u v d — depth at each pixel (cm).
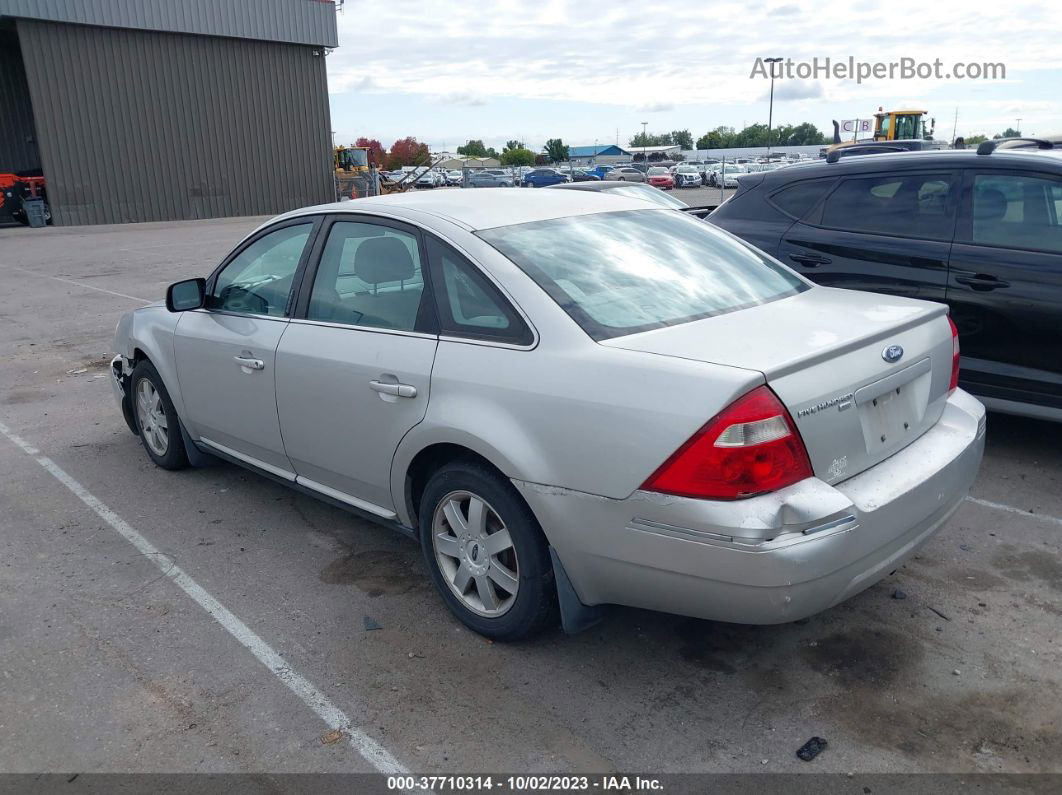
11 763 270
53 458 549
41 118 2825
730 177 4606
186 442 497
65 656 328
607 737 277
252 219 3191
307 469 399
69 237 2445
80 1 2809
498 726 283
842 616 342
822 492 259
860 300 342
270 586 379
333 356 360
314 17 3341
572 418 277
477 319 315
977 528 414
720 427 249
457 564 342
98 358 847
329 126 3516
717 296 330
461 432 305
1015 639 323
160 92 3048
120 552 414
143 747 277
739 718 284
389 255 351
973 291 488
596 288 314
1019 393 481
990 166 500
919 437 313
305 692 303
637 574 273
